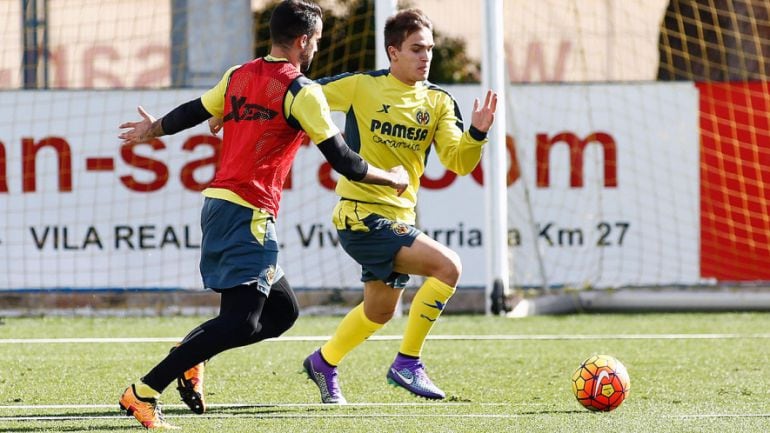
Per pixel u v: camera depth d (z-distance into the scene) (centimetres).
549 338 2911
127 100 3541
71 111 3512
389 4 3269
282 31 1636
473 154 1830
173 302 3553
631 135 3631
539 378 2244
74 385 2147
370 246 1850
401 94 1883
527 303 3556
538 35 5234
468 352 2644
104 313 3519
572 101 3631
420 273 1842
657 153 3638
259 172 1611
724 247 3647
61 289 3509
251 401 1948
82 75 4638
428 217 3550
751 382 2175
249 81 1631
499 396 2008
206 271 1625
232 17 4041
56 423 1673
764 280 3647
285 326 1742
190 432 1583
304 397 1997
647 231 3647
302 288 3562
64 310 3519
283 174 1642
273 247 1622
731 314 3541
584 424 1647
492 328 3134
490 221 3412
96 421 1694
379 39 3278
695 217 3641
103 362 2486
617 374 1778
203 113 1697
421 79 1875
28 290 3500
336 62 4578
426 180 3550
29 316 3478
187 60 4069
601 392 1769
